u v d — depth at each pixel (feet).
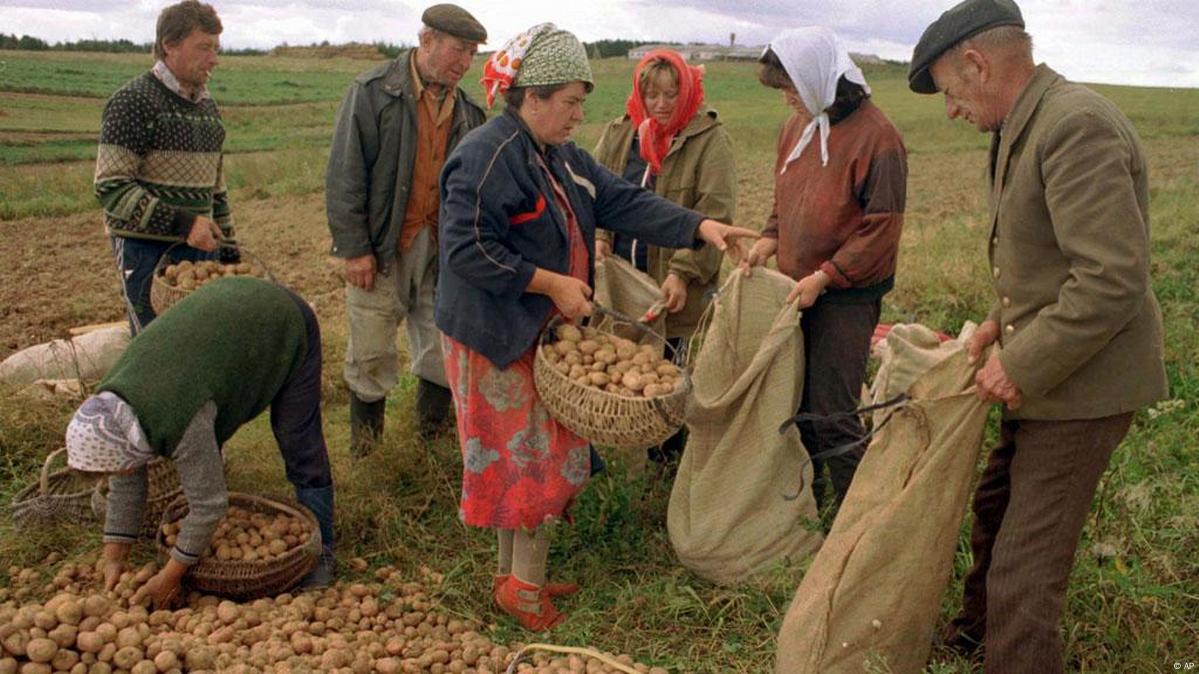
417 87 16.56
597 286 16.11
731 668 12.23
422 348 17.94
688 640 12.94
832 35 13.58
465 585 14.34
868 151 13.50
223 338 12.30
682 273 15.94
